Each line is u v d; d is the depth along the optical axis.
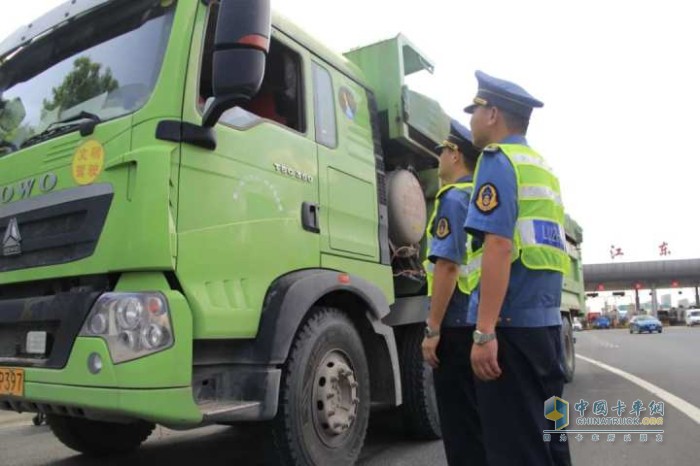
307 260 3.85
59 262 3.18
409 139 5.28
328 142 4.27
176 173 3.04
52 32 3.99
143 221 2.92
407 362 5.09
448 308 3.29
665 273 63.12
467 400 3.26
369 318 4.24
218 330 3.09
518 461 2.35
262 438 3.49
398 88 5.22
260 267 3.46
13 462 4.89
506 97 2.64
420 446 5.10
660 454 4.75
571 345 9.59
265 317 3.38
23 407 3.23
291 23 4.19
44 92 3.84
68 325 2.96
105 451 4.93
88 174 3.19
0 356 3.37
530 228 2.45
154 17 3.47
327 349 3.78
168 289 2.91
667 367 11.40
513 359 2.40
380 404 4.55
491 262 2.33
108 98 3.43
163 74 3.19
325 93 4.38
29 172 3.49
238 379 3.31
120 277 3.02
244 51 3.00
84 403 2.83
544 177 2.54
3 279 3.47
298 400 3.48
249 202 3.45
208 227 3.16
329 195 4.16
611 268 64.00
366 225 4.56
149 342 2.78
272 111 4.03
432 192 5.83
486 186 2.40
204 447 5.33
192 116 3.17
